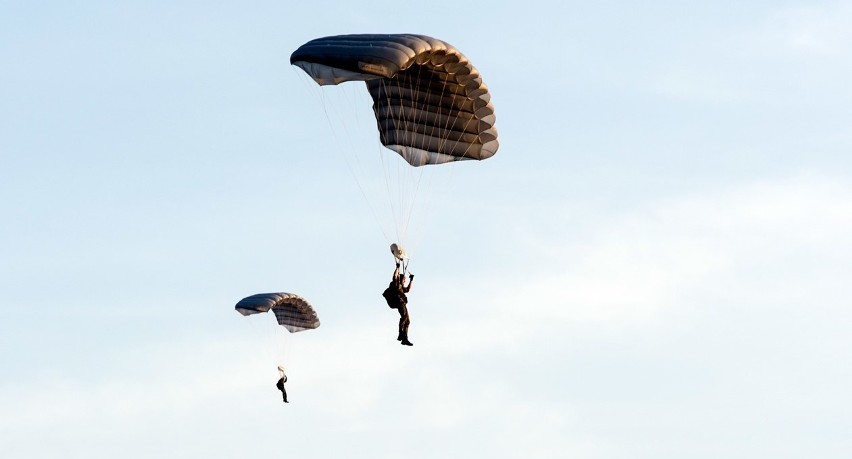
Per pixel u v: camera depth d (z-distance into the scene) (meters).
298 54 81.38
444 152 90.81
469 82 85.88
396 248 87.44
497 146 91.31
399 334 85.94
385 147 92.12
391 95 89.19
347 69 78.38
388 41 80.56
